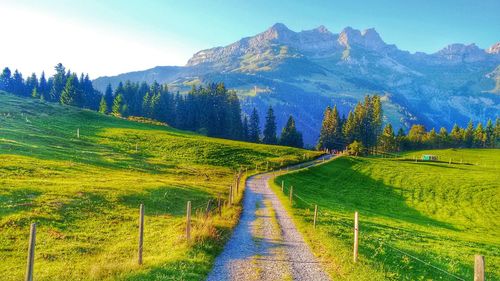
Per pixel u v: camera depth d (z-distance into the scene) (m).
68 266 21.14
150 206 39.22
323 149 187.12
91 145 85.81
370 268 19.16
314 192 66.44
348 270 18.84
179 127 196.38
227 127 193.50
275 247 24.06
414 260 22.61
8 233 26.80
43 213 31.84
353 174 94.75
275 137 191.75
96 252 24.81
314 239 26.52
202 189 53.34
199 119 194.38
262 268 19.39
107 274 17.39
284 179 72.31
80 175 52.25
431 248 29.56
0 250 23.83
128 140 100.31
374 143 184.38
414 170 107.94
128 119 153.62
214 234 25.09
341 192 72.38
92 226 30.72
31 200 34.72
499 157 155.00
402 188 84.19
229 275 18.06
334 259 21.02
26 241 25.70
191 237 23.69
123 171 64.38
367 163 115.06
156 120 184.25
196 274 17.34
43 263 22.02
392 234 34.66
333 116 188.88
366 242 26.56
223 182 67.44
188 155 93.62
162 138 109.12
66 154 68.38
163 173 69.94
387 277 18.09
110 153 80.06
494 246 37.44
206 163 88.50
